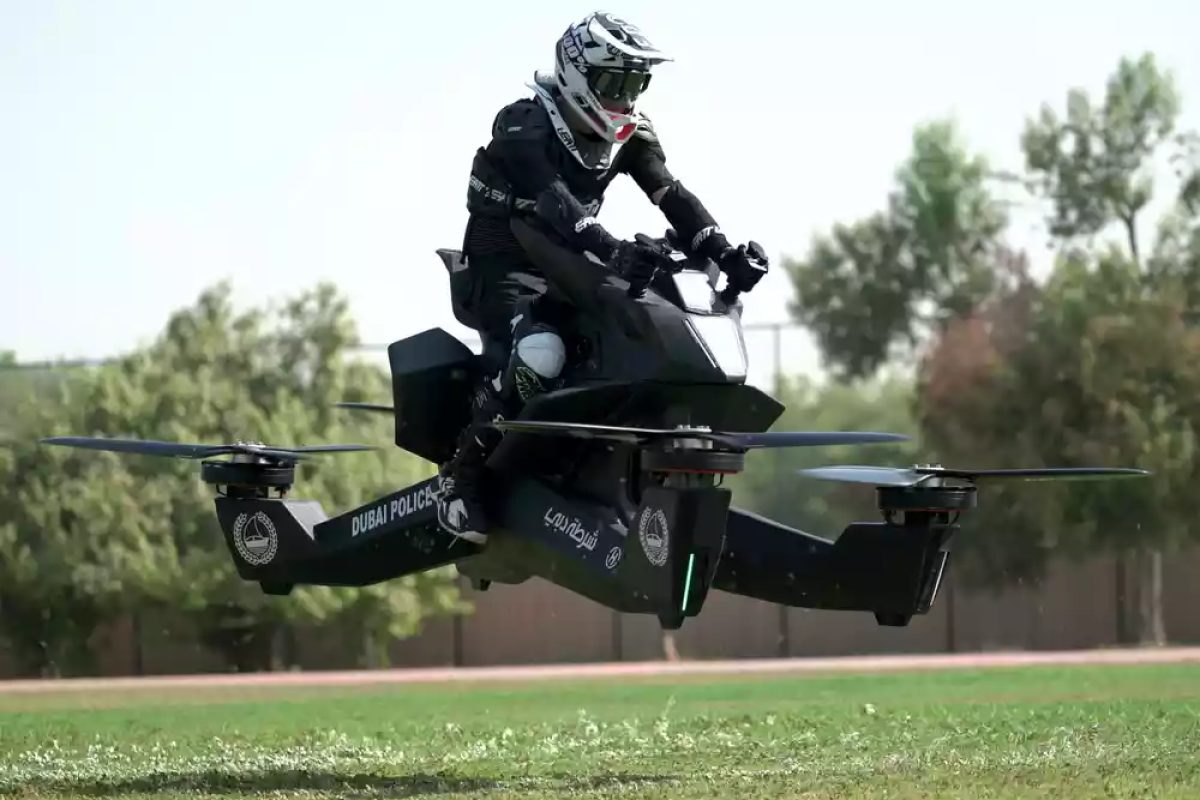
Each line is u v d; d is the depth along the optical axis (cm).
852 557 4759
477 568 5394
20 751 6272
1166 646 19812
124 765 5819
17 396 18575
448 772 5484
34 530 17975
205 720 7869
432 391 5225
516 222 4938
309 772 5531
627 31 4775
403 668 19212
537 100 4916
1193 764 5212
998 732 6338
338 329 19662
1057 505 19875
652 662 19212
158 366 18900
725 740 6316
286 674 15600
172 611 18375
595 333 4741
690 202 4919
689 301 4634
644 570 4378
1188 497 19700
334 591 18175
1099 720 6762
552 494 4884
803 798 4497
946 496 4641
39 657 18212
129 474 18162
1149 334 19812
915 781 4872
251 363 19588
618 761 5712
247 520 5712
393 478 18825
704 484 4225
